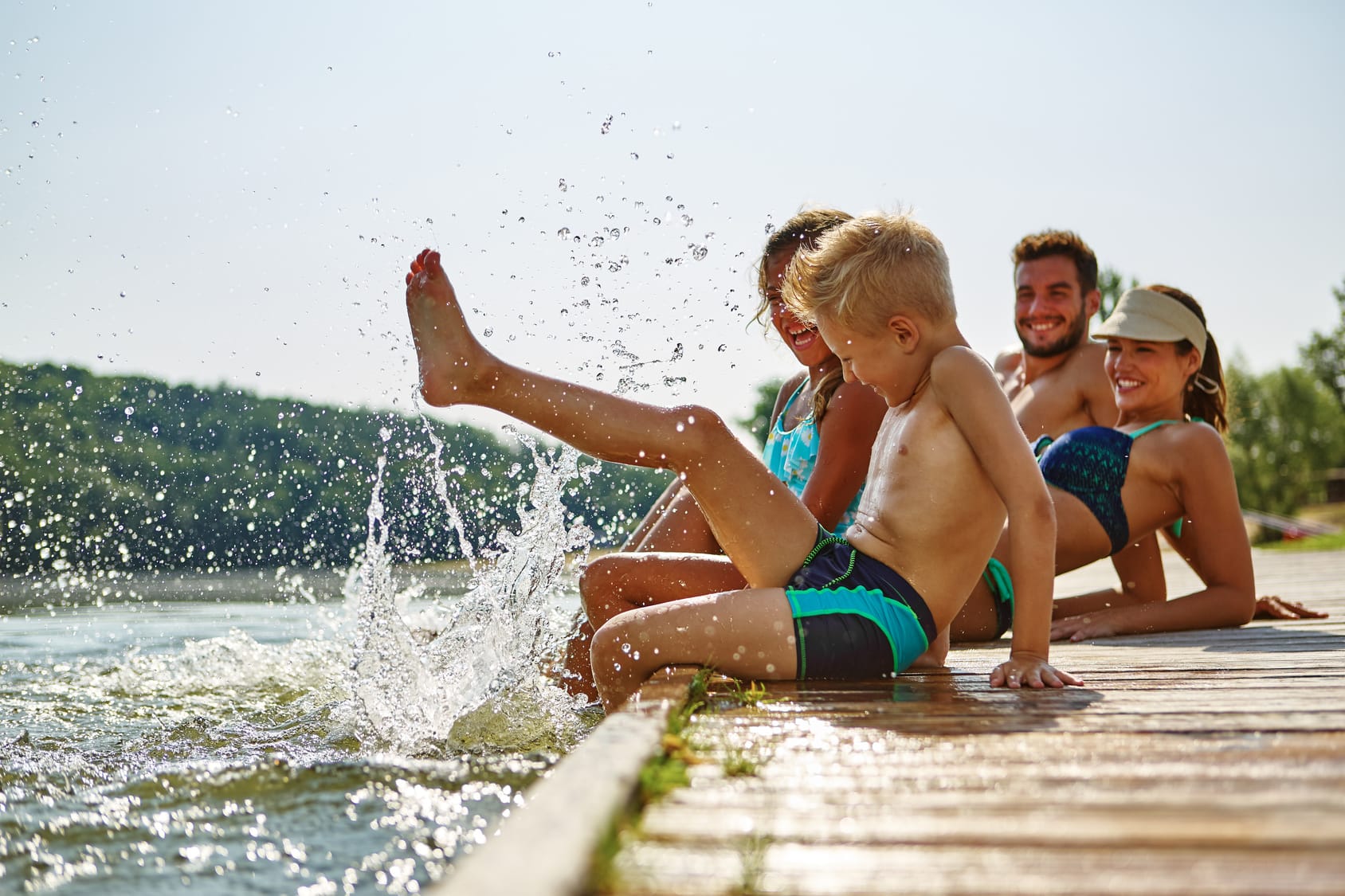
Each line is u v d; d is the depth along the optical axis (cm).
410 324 224
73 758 192
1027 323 436
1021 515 209
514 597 257
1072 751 142
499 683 235
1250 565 342
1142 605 339
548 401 218
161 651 330
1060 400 425
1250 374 3991
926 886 93
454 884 82
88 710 244
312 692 267
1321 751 138
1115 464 344
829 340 225
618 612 244
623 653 212
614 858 100
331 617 416
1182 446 340
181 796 160
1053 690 199
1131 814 111
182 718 233
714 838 107
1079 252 431
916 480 217
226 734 216
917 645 218
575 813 101
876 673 215
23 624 394
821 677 212
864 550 221
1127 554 373
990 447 210
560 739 208
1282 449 3888
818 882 95
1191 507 343
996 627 312
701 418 215
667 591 242
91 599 433
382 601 238
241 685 279
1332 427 3878
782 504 220
